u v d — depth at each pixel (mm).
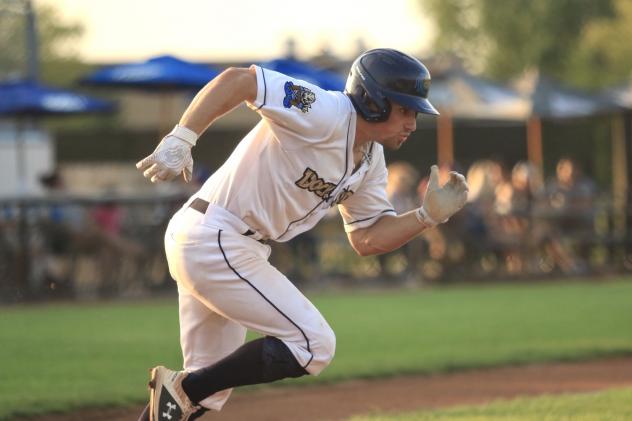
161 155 12250
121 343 27922
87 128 81875
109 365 24438
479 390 22375
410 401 21078
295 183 12914
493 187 48562
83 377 22875
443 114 55312
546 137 68188
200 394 13336
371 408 20203
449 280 47250
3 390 21344
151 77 44906
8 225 40125
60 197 40625
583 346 28016
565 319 34312
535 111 53562
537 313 35875
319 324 13141
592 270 50062
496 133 68125
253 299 12945
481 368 25422
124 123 70188
